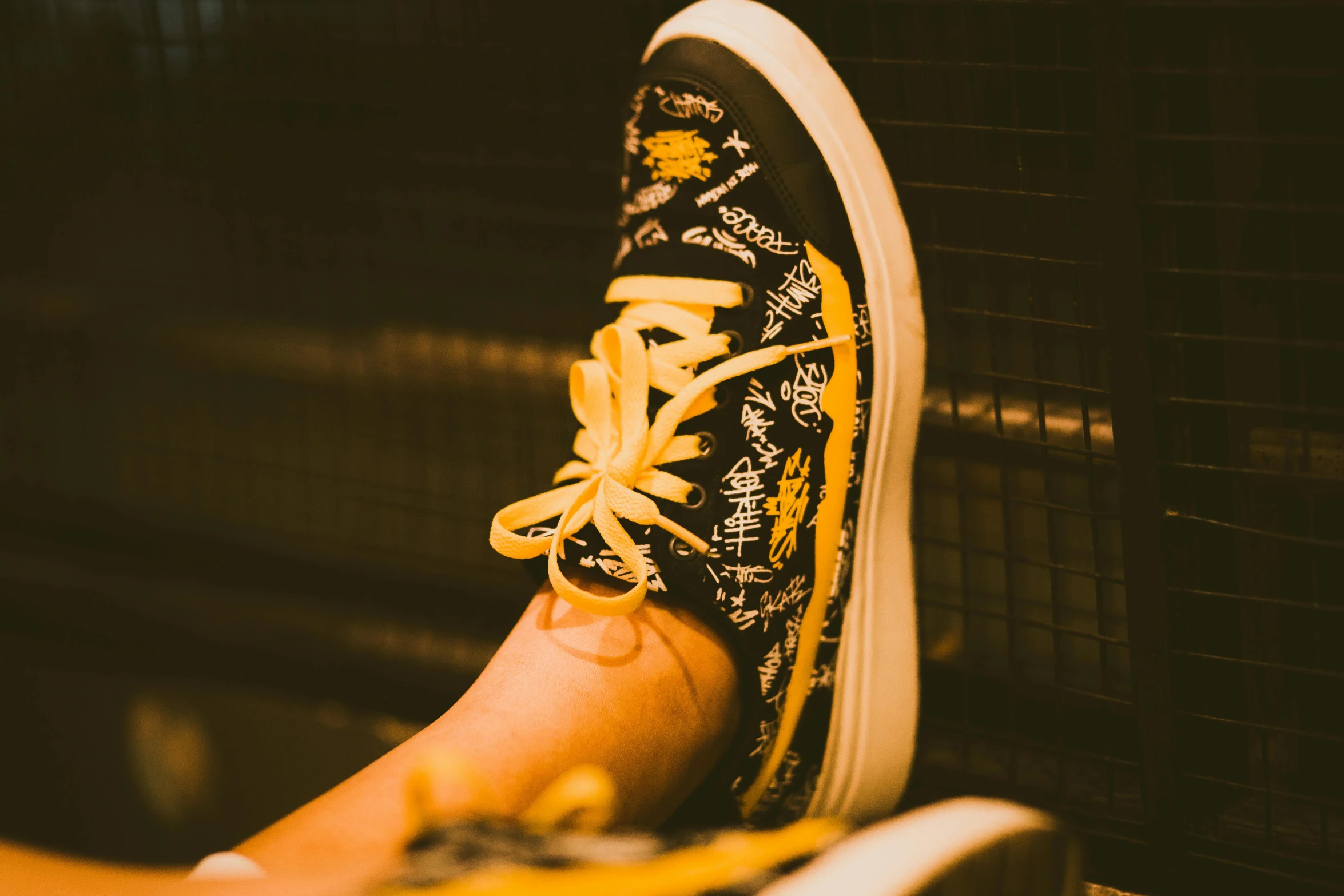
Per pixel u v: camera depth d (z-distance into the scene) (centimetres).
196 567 115
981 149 93
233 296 116
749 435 93
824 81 96
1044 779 97
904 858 72
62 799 115
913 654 96
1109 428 95
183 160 112
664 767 89
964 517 95
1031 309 92
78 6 112
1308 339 91
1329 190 90
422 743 85
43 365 121
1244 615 93
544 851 74
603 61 101
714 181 96
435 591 109
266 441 118
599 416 94
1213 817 94
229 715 111
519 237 106
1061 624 102
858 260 95
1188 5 87
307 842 80
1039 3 89
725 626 91
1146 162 90
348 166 108
